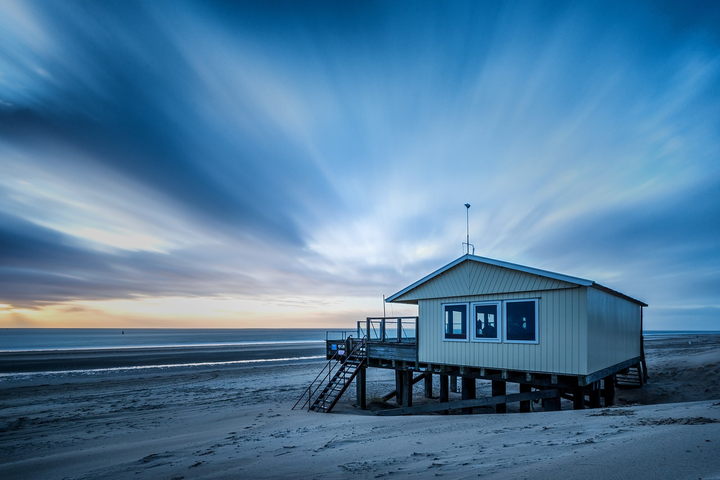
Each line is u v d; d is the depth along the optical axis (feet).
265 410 57.67
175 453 32.78
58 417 57.11
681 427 21.29
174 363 143.95
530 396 45.93
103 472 28.63
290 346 265.95
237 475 23.76
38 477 29.58
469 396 53.98
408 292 58.80
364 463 22.91
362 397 63.57
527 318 44.83
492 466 17.97
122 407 64.44
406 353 57.72
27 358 157.28
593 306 42.75
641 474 13.66
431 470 19.03
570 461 16.55
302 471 22.94
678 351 160.35
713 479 12.09
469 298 50.85
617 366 53.06
